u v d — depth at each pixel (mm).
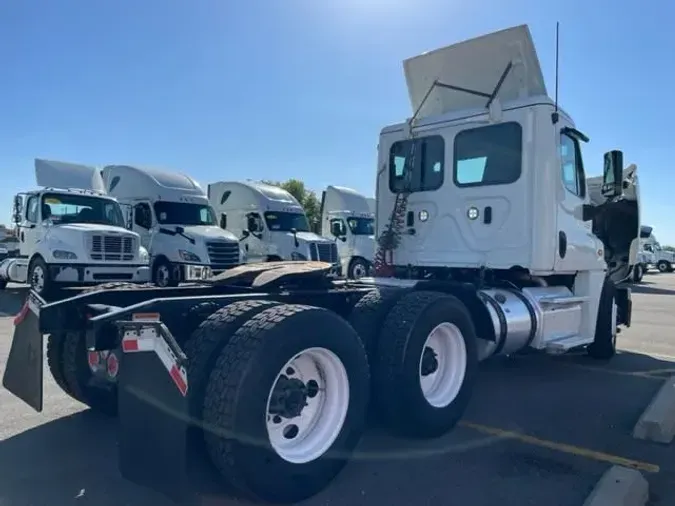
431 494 3557
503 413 5266
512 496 3549
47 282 13320
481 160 6082
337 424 3619
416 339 4277
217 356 3238
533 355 8000
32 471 3818
